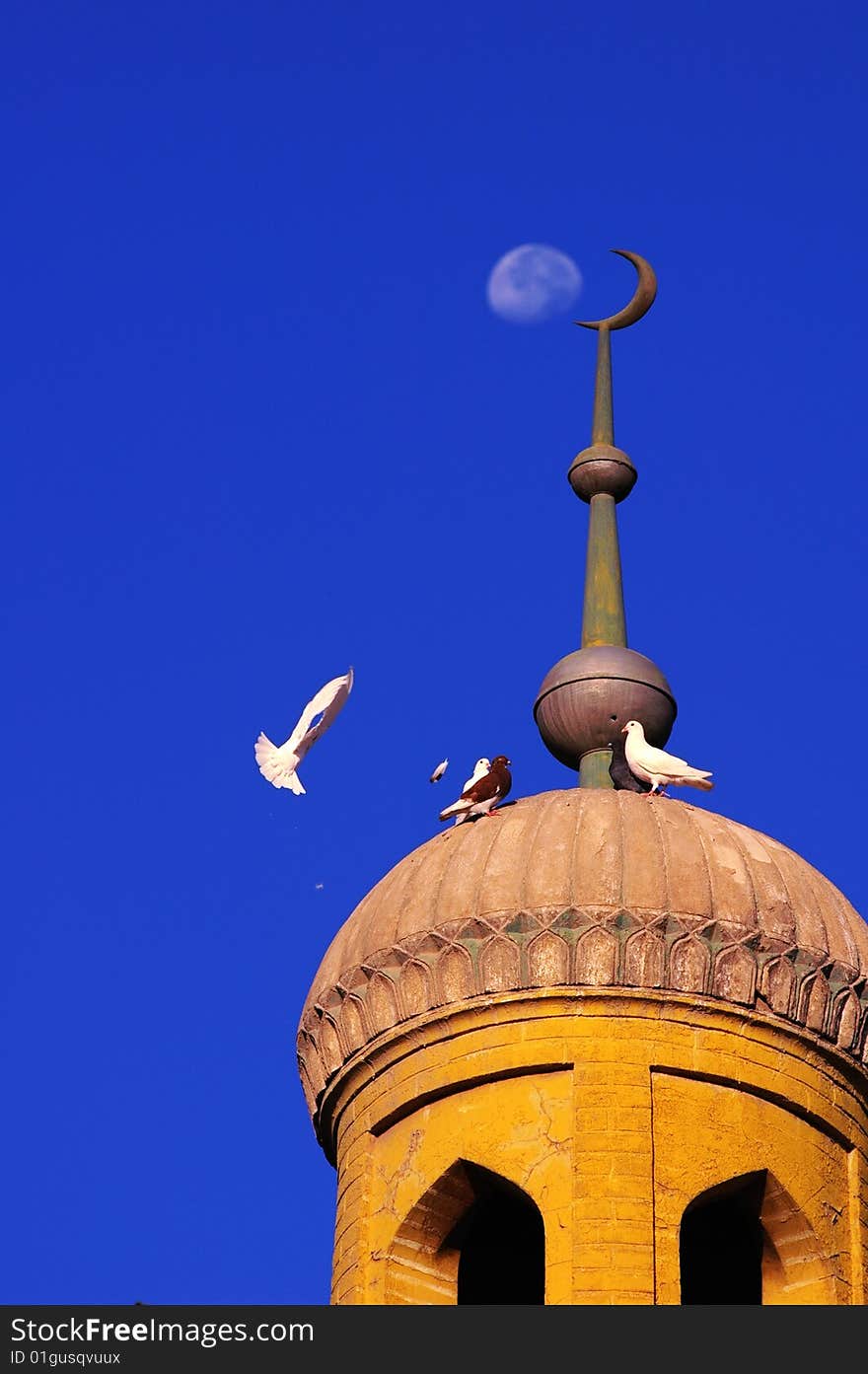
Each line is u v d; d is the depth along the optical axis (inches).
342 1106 1414.9
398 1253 1364.4
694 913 1364.4
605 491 1642.5
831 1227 1353.3
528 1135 1342.3
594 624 1582.2
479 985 1369.3
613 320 1728.6
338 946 1433.3
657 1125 1336.1
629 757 1459.2
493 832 1416.1
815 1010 1369.3
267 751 1405.0
